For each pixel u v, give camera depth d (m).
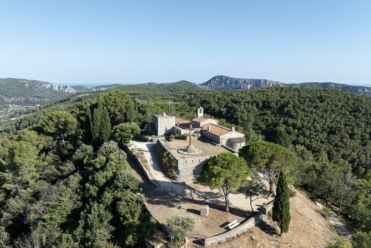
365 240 22.55
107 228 26.33
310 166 48.25
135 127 56.50
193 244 22.39
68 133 66.38
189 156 39.91
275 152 27.38
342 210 39.41
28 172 45.50
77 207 32.97
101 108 62.25
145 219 27.28
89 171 40.03
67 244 25.66
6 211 38.06
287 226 24.28
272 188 32.81
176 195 32.84
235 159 25.11
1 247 32.12
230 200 31.64
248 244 23.19
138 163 45.06
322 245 26.20
